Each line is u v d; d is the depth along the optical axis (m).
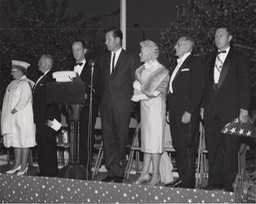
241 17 7.16
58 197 5.16
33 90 6.87
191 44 5.82
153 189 4.80
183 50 5.80
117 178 6.11
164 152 6.46
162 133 5.88
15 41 8.91
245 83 5.50
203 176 6.85
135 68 6.06
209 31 7.27
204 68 5.68
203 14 7.34
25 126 6.95
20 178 5.33
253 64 6.95
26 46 8.85
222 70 5.62
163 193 4.77
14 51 8.88
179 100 5.70
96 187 5.01
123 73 6.07
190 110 5.59
